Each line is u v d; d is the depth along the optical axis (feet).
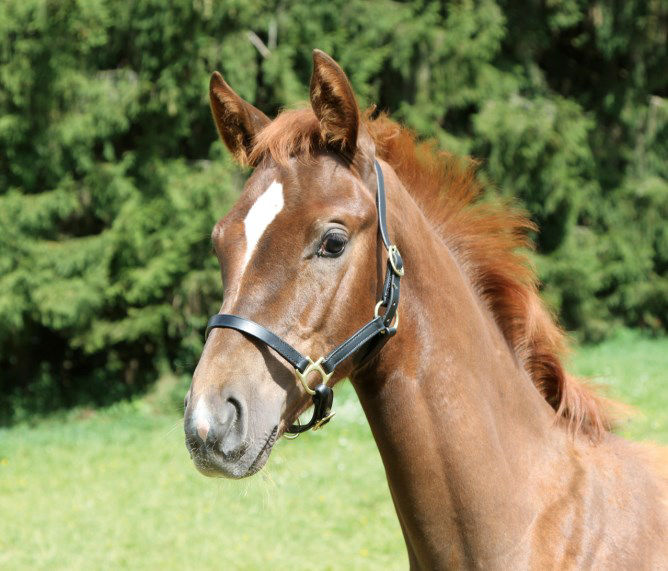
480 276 8.11
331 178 6.76
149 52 32.68
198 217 32.32
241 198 6.97
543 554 7.16
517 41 40.34
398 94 37.45
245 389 6.37
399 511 7.56
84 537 19.74
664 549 7.39
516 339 8.14
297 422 7.27
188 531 19.95
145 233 32.68
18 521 21.02
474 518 7.12
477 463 7.14
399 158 8.09
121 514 21.38
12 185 32.58
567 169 39.75
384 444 7.32
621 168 45.96
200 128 35.35
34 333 36.27
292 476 23.76
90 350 33.22
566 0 40.78
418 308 7.22
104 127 32.07
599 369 35.60
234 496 22.45
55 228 33.04
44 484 24.35
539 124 37.37
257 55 34.96
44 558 18.40
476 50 35.96
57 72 31.22
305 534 19.49
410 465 7.20
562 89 45.47
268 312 6.50
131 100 31.99
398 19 34.81
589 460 7.77
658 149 45.70
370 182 7.02
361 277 6.75
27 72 30.96
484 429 7.25
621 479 7.68
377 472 23.98
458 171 8.31
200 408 6.22
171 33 31.32
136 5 31.99
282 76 32.63
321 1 33.47
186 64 32.19
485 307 8.06
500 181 38.01
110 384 36.24
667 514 7.65
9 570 17.80
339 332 6.69
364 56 33.88
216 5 31.50
